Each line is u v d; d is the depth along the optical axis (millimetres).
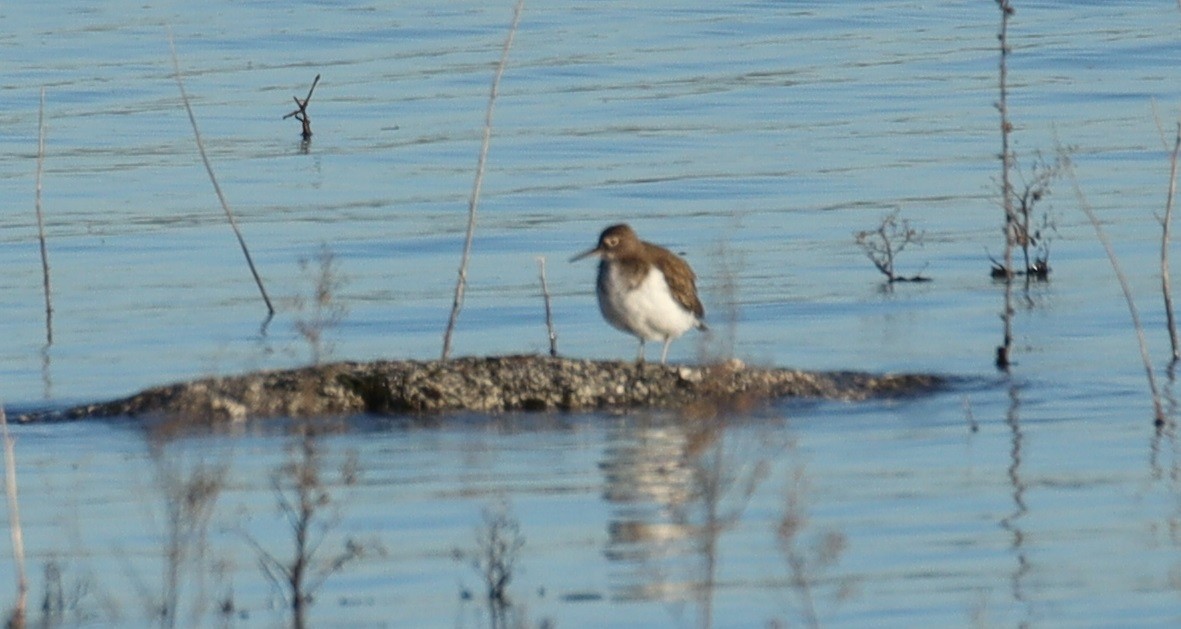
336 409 14945
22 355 17984
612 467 13312
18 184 27156
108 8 42062
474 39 38219
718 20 39969
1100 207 24250
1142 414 14867
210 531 11852
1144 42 36531
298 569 10594
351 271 21906
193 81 34844
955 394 15680
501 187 26562
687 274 15445
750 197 25625
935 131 29672
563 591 10656
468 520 12070
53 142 30078
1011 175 26328
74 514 12281
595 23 39812
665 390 15203
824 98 32469
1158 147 27672
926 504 12305
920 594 10500
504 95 33312
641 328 15281
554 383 15164
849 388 15594
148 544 11625
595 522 11961
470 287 21016
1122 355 17219
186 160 28766
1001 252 22219
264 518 12125
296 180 27266
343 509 12352
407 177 27344
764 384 15477
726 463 13266
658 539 11586
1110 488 12625
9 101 33062
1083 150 27734
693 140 29453
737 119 30953
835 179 26578
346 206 25562
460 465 13422
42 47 37719
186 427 14508
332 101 33062
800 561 10867
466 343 18453
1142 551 11195
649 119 31109
